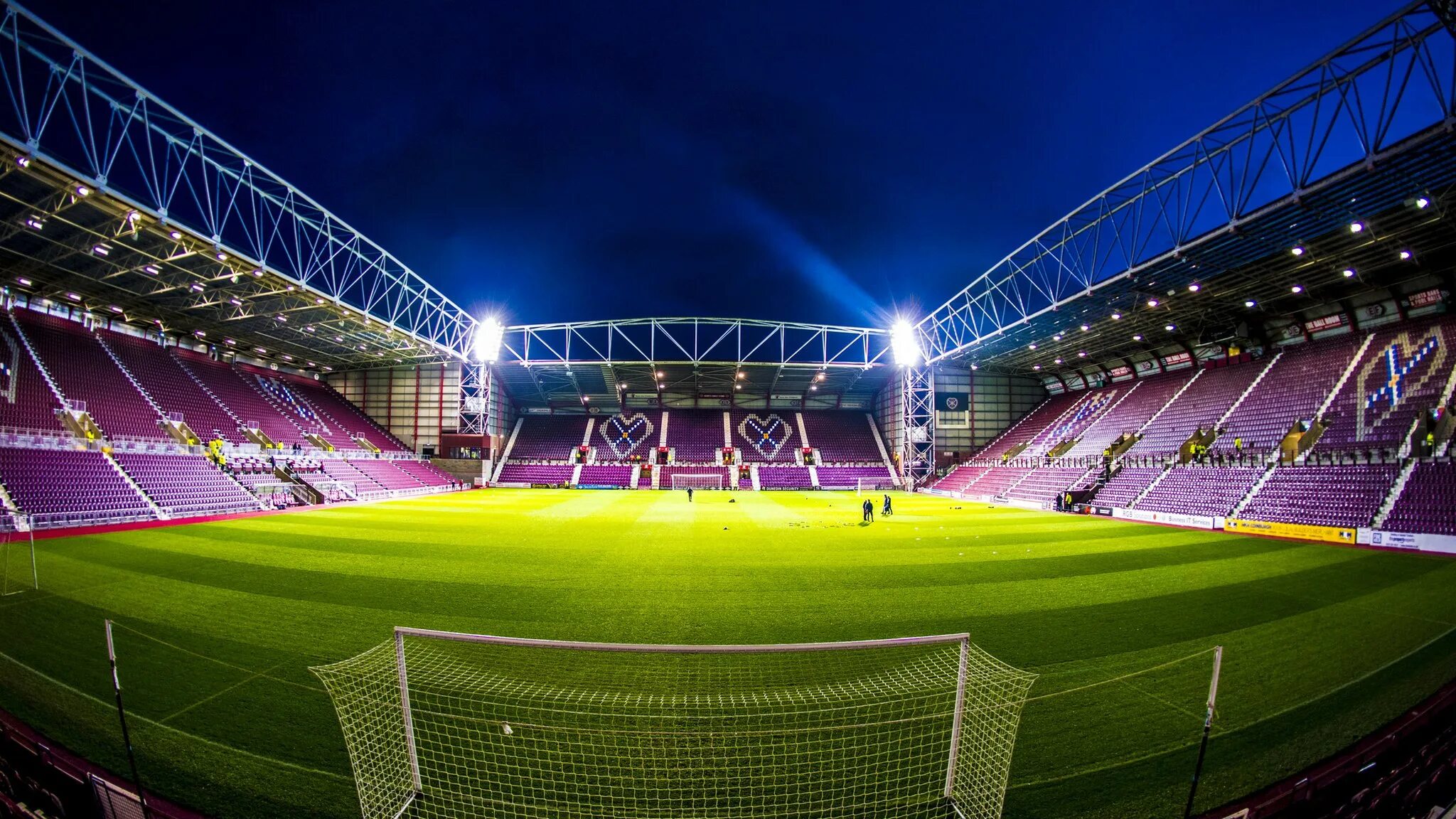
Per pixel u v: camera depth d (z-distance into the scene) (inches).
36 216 772.0
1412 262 951.6
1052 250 1152.2
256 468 1267.2
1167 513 986.1
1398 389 961.5
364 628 354.0
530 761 197.6
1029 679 279.0
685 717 228.8
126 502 894.4
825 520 993.5
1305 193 672.4
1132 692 266.5
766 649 166.4
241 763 201.3
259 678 273.0
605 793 179.0
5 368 1005.8
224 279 1039.6
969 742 215.2
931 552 653.3
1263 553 659.4
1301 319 1227.9
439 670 279.6
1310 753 215.0
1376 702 257.3
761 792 179.9
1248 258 904.9
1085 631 360.2
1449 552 656.4
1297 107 679.7
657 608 413.4
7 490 789.2
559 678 269.3
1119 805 182.2
